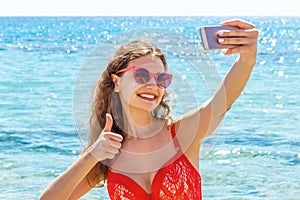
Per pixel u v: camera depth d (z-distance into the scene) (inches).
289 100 466.0
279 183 263.9
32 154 315.9
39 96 505.4
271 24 2987.2
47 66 751.7
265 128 364.8
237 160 297.3
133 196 114.5
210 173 278.1
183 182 113.2
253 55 108.0
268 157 302.4
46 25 2861.7
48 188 106.2
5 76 647.1
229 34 100.2
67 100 484.1
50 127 378.9
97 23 3314.5
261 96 487.2
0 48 1062.4
